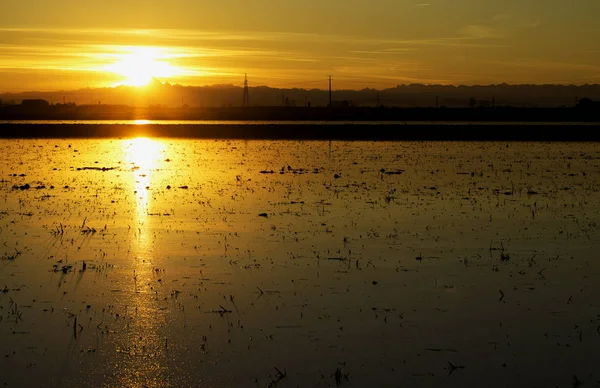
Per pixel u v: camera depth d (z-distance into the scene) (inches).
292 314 509.4
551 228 807.7
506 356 440.5
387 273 613.3
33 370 419.2
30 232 776.3
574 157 1752.0
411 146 2129.7
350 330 480.1
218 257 665.0
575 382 405.7
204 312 513.3
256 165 1537.9
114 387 400.2
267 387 399.9
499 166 1520.7
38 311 515.2
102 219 855.1
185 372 417.7
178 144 2237.9
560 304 534.9
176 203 979.9
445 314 511.5
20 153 1861.5
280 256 669.3
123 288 569.0
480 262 652.1
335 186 1169.4
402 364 428.5
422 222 839.7
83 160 1663.4
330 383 404.2
